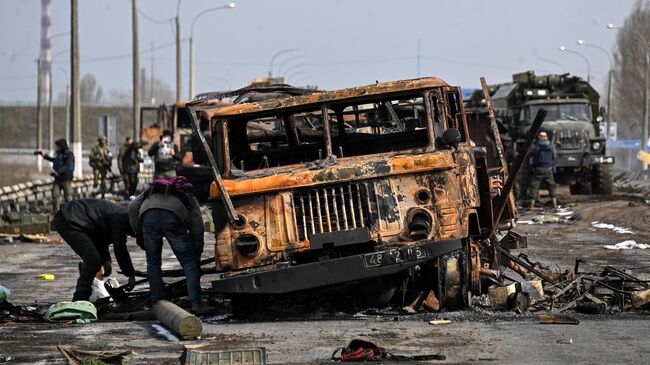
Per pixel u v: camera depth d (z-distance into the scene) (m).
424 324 18.00
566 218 46.06
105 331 17.92
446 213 19.12
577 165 61.28
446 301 19.33
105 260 21.95
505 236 24.25
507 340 16.08
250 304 19.83
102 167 64.94
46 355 15.34
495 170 22.55
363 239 18.94
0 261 32.34
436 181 19.23
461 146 19.88
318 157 21.88
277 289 18.56
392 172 19.22
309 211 19.23
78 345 16.31
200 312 20.23
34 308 21.38
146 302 21.50
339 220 19.20
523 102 64.44
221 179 19.55
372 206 19.19
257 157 21.86
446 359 14.50
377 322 18.45
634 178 99.25
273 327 18.17
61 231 21.12
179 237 20.41
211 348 15.80
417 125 21.34
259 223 19.31
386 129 21.58
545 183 55.75
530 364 14.05
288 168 20.09
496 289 19.33
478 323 18.00
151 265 20.48
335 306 20.56
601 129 65.31
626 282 21.28
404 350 15.27
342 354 14.70
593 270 25.95
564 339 16.09
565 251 32.06
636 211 46.34
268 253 19.19
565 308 19.42
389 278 19.80
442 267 19.05
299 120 21.58
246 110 20.30
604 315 18.92
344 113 21.27
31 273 28.73
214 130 20.34
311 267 18.52
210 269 21.16
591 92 65.12
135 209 20.69
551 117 63.34
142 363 14.59
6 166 113.69
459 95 20.52
